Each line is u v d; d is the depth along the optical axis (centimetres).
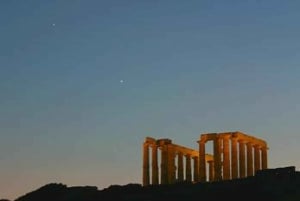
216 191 19025
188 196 18912
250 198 18338
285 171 19225
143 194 19450
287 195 18238
